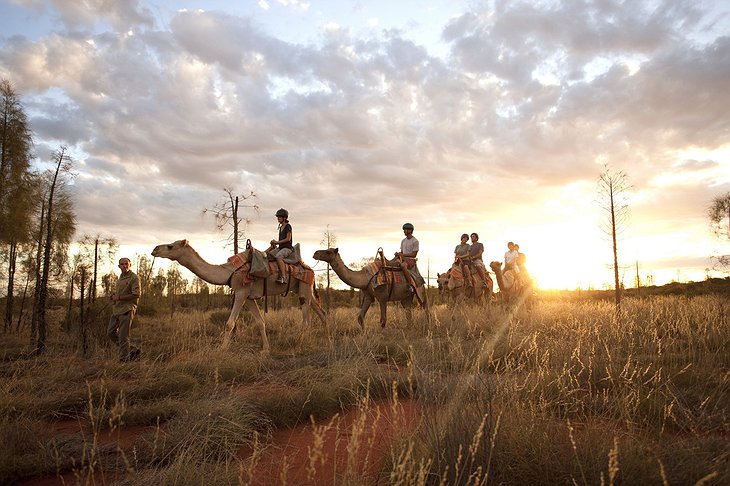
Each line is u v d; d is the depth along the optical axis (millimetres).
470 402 4879
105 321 13727
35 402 6555
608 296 36875
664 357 7320
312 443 5094
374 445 4801
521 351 8039
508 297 18250
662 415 5168
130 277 10258
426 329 12195
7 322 18266
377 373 7062
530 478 3850
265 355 9516
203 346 10305
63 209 17266
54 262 18094
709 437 4488
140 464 4688
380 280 13156
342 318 16031
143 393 7047
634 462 3820
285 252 12359
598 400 5617
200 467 4281
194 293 37875
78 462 4773
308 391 6340
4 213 15875
